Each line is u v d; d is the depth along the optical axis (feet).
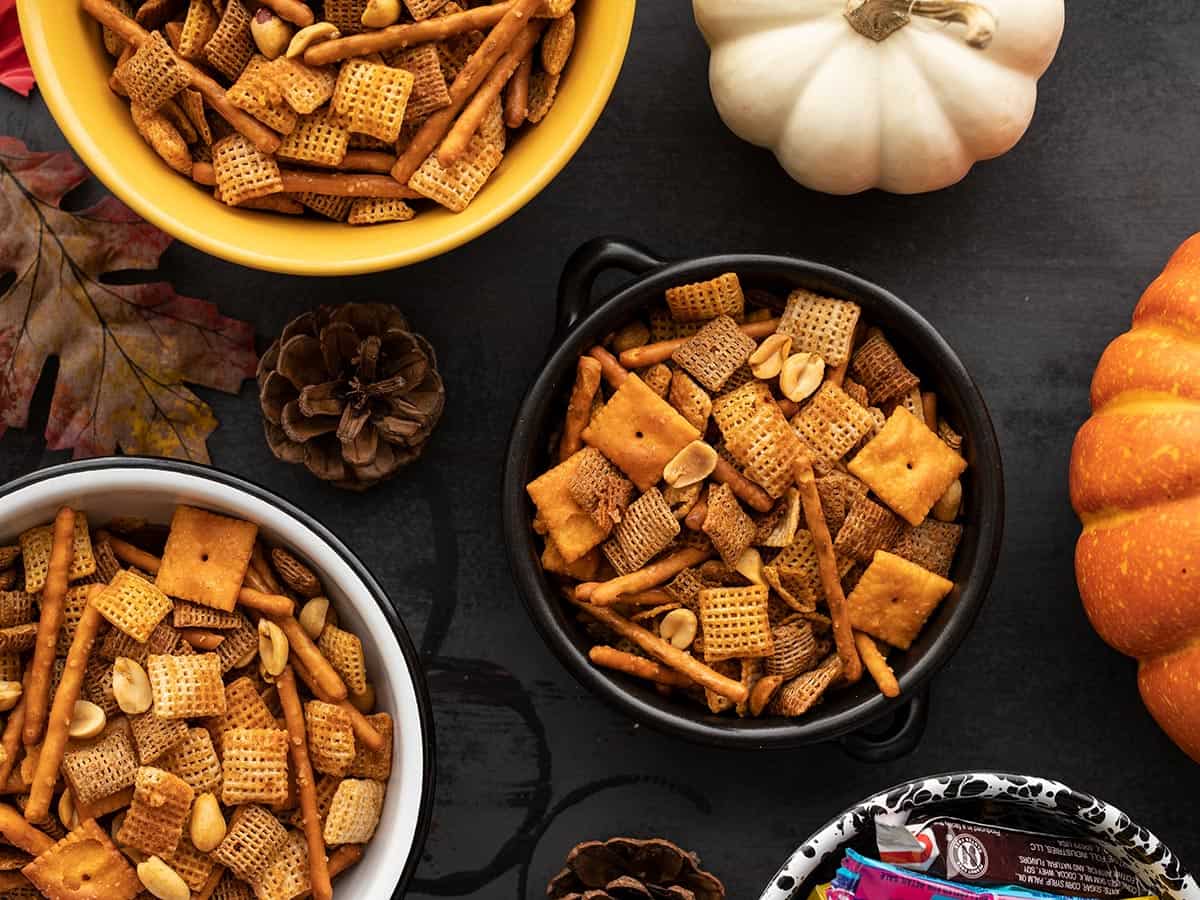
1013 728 2.35
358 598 2.09
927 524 2.20
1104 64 2.36
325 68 2.05
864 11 2.10
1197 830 2.35
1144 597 2.09
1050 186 2.37
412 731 2.10
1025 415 2.36
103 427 2.30
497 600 2.35
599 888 2.23
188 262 2.35
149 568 2.16
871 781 2.35
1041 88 2.37
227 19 2.03
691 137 2.37
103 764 2.08
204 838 2.07
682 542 2.18
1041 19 2.15
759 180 2.37
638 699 2.15
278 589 2.17
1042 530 2.36
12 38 2.30
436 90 2.05
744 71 2.19
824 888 2.13
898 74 2.15
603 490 2.14
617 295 2.15
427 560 2.36
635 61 2.36
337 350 2.24
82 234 2.29
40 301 2.29
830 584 2.14
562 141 2.09
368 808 2.12
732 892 2.34
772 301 2.24
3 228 2.28
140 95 2.05
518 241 2.37
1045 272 2.37
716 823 2.35
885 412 2.23
